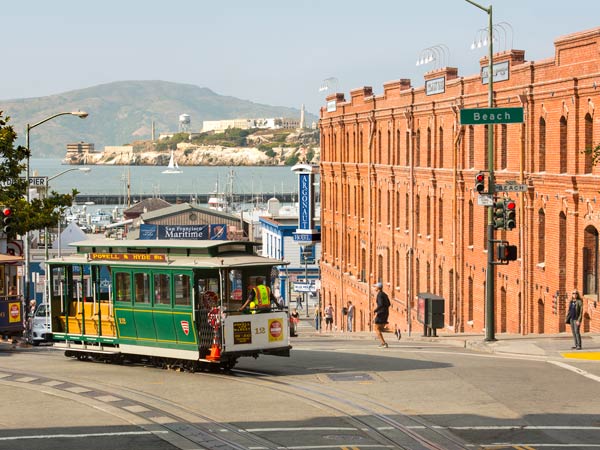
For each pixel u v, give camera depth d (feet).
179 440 96.73
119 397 120.67
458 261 282.77
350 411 110.63
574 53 212.84
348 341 227.61
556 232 221.87
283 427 102.37
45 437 98.37
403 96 332.39
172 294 142.72
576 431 99.45
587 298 211.00
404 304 336.70
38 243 543.80
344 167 418.51
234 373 142.41
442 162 297.53
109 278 152.97
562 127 220.23
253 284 142.31
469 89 271.28
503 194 249.55
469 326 277.64
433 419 105.81
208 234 531.09
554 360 157.28
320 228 499.92
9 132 260.01
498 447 92.89
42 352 183.52
